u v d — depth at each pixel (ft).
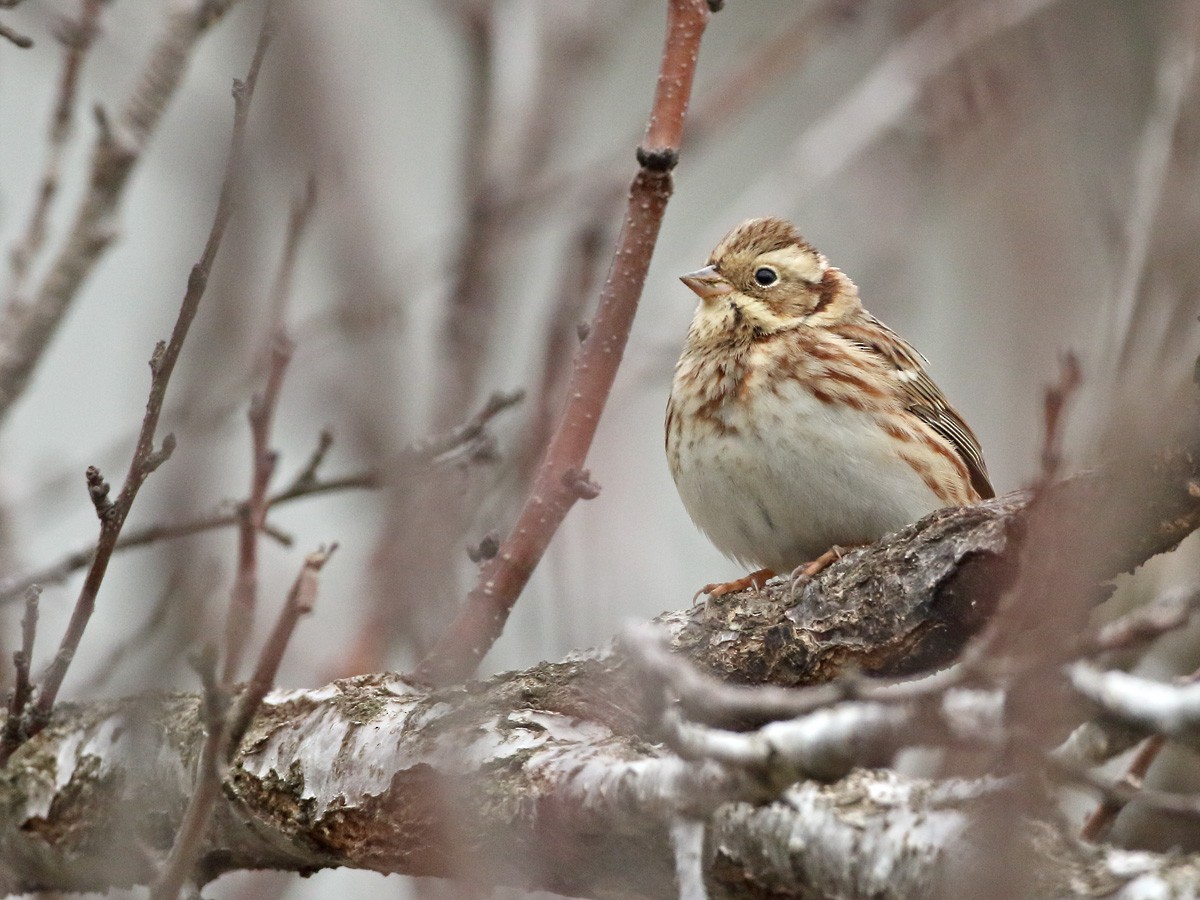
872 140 46.68
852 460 38.78
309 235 40.68
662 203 29.35
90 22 38.24
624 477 44.04
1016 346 36.37
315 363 42.65
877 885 20.85
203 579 33.47
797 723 18.38
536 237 53.98
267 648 21.38
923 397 41.93
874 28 56.70
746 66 49.19
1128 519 25.08
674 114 28.99
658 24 68.18
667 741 18.49
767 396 39.22
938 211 52.06
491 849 24.80
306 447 50.29
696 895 19.72
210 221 40.91
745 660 29.12
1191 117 35.27
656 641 18.78
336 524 50.29
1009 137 40.83
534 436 40.50
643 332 50.88
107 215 37.65
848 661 28.50
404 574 33.53
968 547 27.61
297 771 27.91
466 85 48.34
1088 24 44.62
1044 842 19.86
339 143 39.75
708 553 51.26
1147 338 32.81
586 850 23.98
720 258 42.55
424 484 33.37
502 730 26.21
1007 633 18.21
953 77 42.45
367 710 28.14
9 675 38.17
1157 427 26.03
